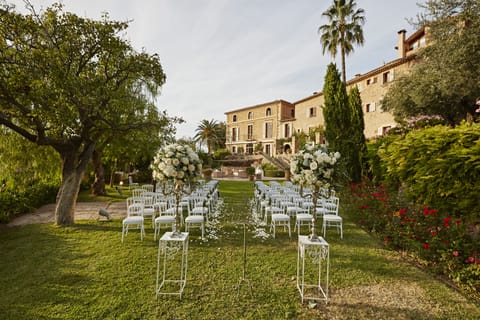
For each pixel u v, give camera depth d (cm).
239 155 2986
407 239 370
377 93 1703
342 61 1477
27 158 600
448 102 786
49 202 862
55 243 434
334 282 298
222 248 415
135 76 652
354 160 973
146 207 627
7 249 407
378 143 968
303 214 495
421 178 388
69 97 458
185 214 679
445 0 695
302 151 304
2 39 430
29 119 478
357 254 386
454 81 668
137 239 460
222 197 994
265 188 877
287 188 843
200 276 313
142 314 237
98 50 541
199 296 268
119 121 621
